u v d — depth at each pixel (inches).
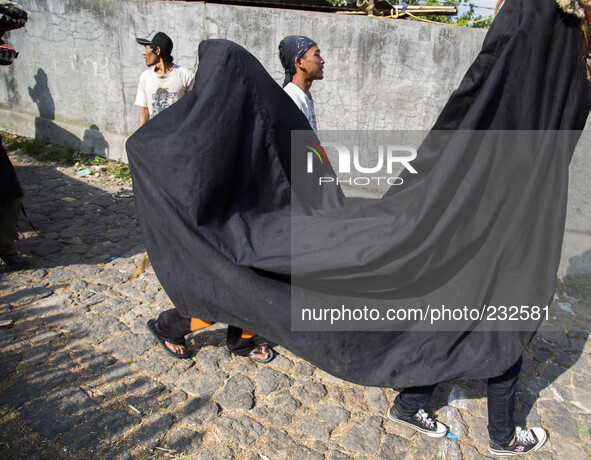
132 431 99.9
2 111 328.2
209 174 81.1
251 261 79.4
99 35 268.4
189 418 104.6
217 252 83.7
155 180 85.3
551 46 72.3
